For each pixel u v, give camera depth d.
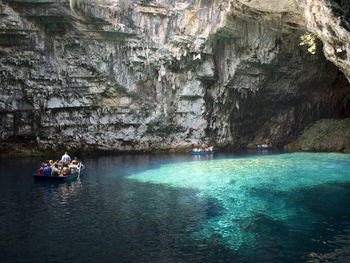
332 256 6.81
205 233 8.32
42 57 26.45
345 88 34.53
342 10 11.42
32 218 9.67
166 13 28.36
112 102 30.70
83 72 28.27
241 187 14.06
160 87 31.84
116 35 27.70
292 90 33.06
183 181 15.78
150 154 31.92
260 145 35.75
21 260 6.78
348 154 26.78
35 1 23.50
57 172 16.27
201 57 30.42
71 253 7.11
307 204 11.02
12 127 27.19
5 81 26.00
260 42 26.59
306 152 29.97
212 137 34.84
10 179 16.45
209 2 27.31
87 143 30.47
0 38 24.69
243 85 30.89
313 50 16.59
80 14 25.03
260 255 6.94
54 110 28.56
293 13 20.62
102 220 9.45
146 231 8.50
